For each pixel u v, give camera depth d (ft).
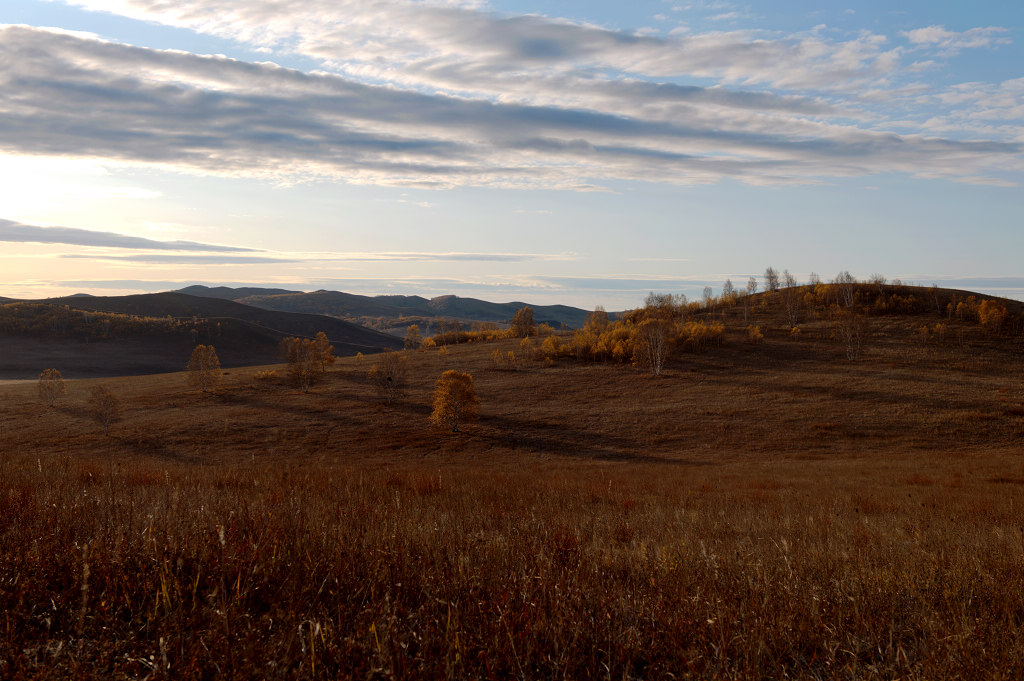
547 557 15.11
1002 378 240.32
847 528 24.76
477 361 343.67
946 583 14.88
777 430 191.62
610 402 244.22
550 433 205.26
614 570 15.33
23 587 10.78
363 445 197.57
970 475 88.38
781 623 11.55
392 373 284.82
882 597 13.83
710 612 11.73
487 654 9.81
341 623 10.44
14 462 35.32
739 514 32.50
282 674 8.86
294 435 210.79
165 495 20.72
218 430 217.15
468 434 206.80
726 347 331.16
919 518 29.60
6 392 305.12
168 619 10.48
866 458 145.69
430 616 11.07
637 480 72.79
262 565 12.60
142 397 278.87
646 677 10.15
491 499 32.07
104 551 12.75
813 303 419.95
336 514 18.79
